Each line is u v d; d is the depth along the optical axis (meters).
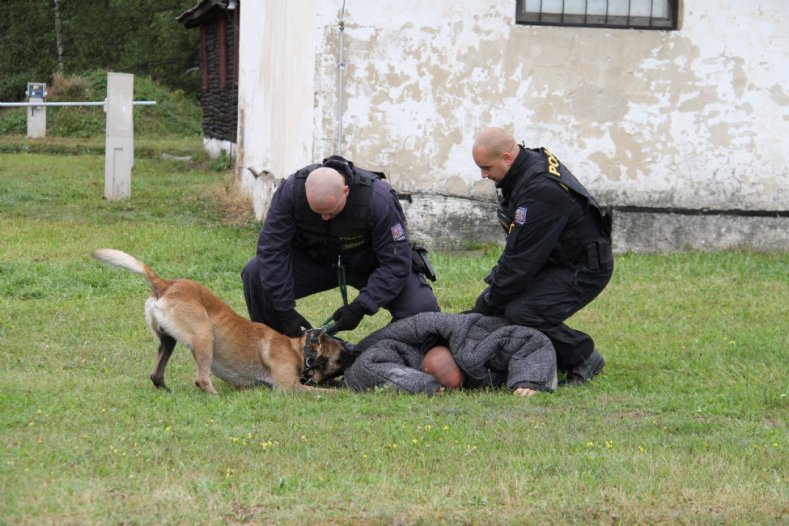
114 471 6.32
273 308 9.62
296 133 17.81
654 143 17.23
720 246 17.45
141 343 10.87
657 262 16.44
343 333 11.77
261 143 21.67
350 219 9.11
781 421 8.40
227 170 31.42
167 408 8.05
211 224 19.62
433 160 17.02
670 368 10.39
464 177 17.09
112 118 22.42
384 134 16.84
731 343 11.25
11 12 55.41
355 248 9.37
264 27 21.56
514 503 6.07
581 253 9.42
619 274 15.47
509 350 9.28
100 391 8.52
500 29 16.84
